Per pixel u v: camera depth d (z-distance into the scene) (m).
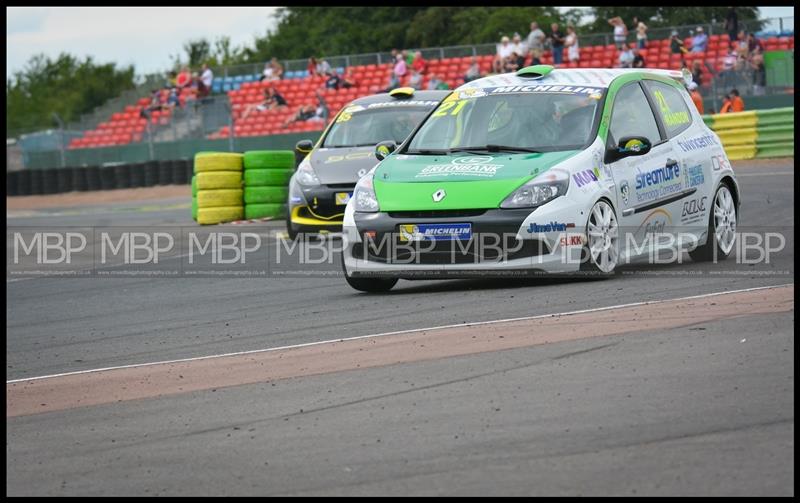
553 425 17.59
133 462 17.53
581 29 174.25
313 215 52.84
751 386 19.14
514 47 125.31
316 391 21.27
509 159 32.94
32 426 20.56
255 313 32.78
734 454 15.56
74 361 27.53
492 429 17.64
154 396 22.22
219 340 28.52
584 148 33.16
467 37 180.88
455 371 21.91
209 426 19.38
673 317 25.75
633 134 34.88
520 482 14.95
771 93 109.69
